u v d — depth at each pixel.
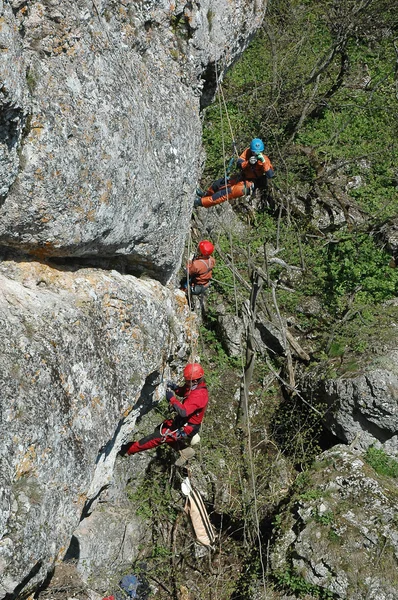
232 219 15.48
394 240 16.14
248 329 13.10
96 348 5.90
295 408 14.38
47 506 5.02
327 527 11.88
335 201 16.66
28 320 5.16
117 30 6.03
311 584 11.50
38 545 4.87
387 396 13.19
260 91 16.69
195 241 13.98
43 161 4.80
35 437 4.86
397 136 17.83
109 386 6.03
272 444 14.04
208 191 10.46
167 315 7.55
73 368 5.45
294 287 15.74
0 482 4.50
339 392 13.70
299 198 16.66
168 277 7.97
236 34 8.35
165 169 6.82
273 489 13.15
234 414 14.04
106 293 6.33
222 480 13.13
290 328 15.34
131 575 11.12
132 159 5.95
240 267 15.04
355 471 12.67
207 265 9.88
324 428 14.41
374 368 13.60
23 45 4.79
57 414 5.16
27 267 5.54
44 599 6.89
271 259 14.12
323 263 15.98
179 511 12.43
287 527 12.21
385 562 11.41
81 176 5.21
